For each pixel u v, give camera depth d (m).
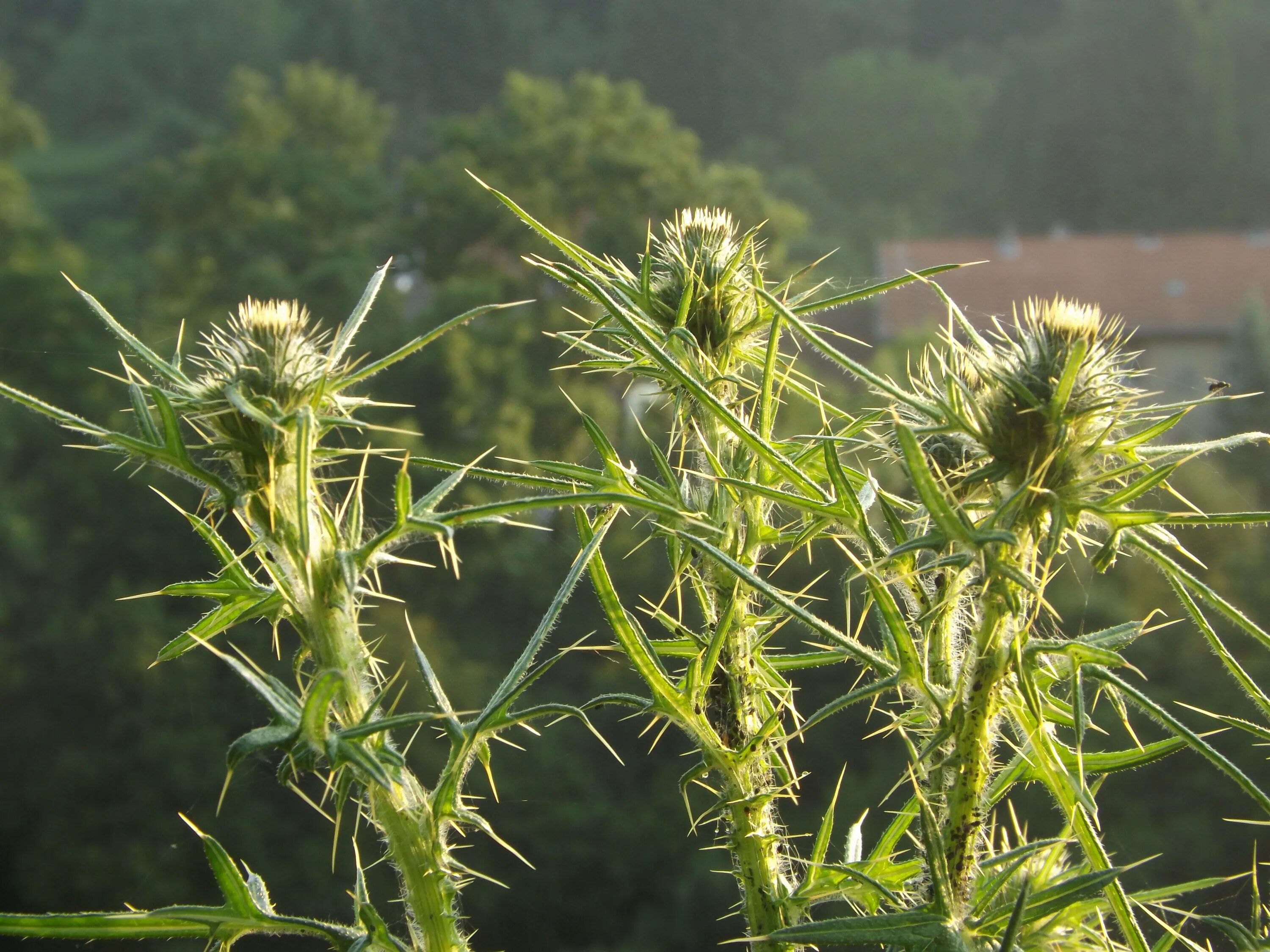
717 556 1.87
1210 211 61.47
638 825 19.53
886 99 68.44
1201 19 64.06
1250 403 18.78
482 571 22.02
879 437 2.09
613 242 30.52
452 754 1.97
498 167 33.22
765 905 2.16
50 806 21.61
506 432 24.31
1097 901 1.91
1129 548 1.91
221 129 59.31
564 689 21.41
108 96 65.19
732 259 2.56
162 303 31.95
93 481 25.81
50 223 39.50
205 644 1.89
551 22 76.81
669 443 2.46
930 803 2.00
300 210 35.09
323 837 20.23
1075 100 65.00
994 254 46.12
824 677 18.23
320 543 2.02
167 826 20.64
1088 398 1.93
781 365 2.57
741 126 70.50
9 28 74.25
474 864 19.44
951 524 1.77
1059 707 2.08
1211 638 1.79
